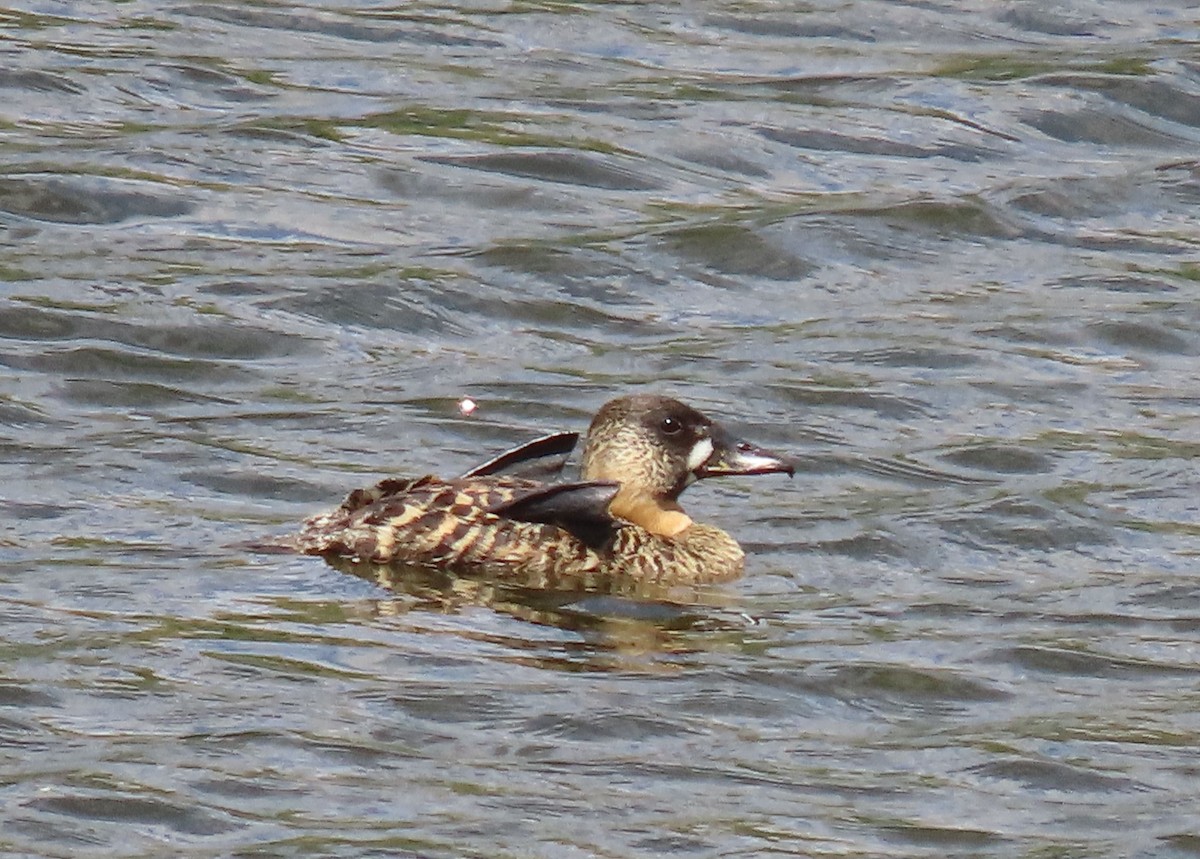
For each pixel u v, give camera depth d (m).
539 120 25.34
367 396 19.00
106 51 26.50
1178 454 18.33
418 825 11.44
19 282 20.75
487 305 21.14
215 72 26.14
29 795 11.55
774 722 12.98
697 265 22.31
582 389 19.44
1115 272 22.80
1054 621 14.80
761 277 22.31
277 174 23.62
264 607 14.16
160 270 21.30
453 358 20.12
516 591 14.75
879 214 23.58
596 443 16.27
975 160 25.27
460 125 25.08
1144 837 11.70
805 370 20.11
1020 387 19.88
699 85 26.75
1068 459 18.17
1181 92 26.88
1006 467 18.00
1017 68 27.56
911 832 11.66
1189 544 16.41
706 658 13.81
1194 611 15.06
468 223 23.00
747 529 16.34
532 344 20.58
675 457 16.14
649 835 11.45
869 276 22.52
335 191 23.39
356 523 15.18
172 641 13.53
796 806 11.89
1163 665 14.12
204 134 24.41
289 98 25.62
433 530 15.09
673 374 19.92
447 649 13.66
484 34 28.08
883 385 19.75
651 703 13.03
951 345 20.73
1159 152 25.81
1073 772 12.46
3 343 19.44
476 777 12.00
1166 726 13.17
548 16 28.67
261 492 16.61
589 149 24.66
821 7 29.25
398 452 17.73
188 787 11.71
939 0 29.62
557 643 13.92
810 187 24.45
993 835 11.68
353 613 14.14
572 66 27.25
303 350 20.02
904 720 13.17
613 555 15.22
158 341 19.81
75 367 19.14
